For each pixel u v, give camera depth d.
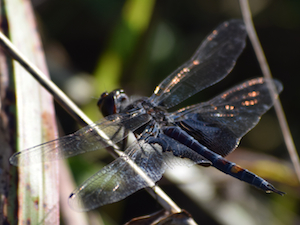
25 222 0.59
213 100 0.62
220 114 0.61
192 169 0.65
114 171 0.59
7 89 0.60
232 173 0.60
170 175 0.65
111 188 0.59
